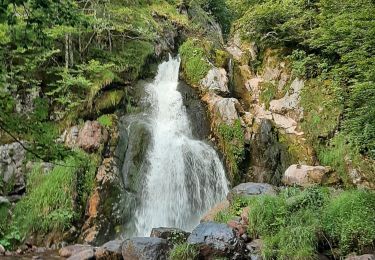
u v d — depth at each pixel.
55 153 6.54
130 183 12.84
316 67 17.31
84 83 13.38
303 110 16.56
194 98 16.75
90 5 17.66
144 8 21.42
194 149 14.16
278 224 9.31
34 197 11.34
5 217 11.03
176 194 13.30
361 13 12.00
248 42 20.59
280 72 18.39
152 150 13.80
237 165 14.65
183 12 23.94
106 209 11.84
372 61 11.12
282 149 15.28
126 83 16.06
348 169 14.00
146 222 12.52
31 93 13.12
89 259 8.90
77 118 13.62
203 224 9.02
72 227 11.20
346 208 9.05
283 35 18.92
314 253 8.39
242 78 18.91
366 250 8.41
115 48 17.42
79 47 15.80
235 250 8.48
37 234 10.84
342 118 15.23
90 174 12.16
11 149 12.09
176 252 8.42
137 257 8.57
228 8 28.98
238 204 10.86
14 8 5.25
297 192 10.66
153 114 15.62
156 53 18.86
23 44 6.24
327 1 16.58
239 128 15.18
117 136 13.45
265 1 22.70
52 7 5.61
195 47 18.64
